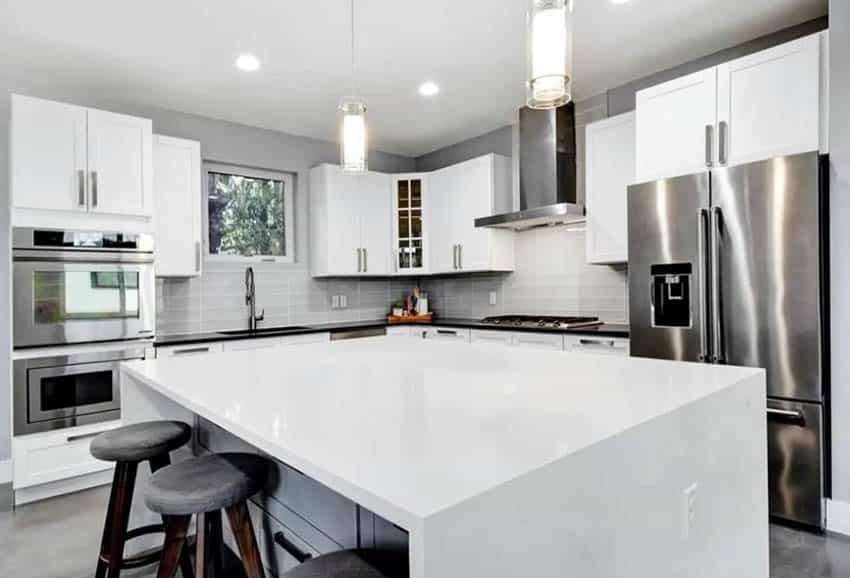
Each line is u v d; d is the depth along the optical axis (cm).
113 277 315
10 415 323
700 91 280
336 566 103
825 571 202
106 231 315
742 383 149
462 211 452
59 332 295
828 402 234
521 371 169
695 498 125
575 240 407
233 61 314
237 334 389
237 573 202
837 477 231
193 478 143
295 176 469
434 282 530
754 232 245
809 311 230
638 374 160
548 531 82
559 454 87
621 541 99
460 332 418
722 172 255
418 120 430
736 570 144
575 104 399
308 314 468
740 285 249
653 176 300
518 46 300
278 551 170
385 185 486
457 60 318
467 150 486
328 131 450
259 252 452
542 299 430
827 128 238
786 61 249
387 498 70
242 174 439
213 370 184
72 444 299
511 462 83
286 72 331
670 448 115
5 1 246
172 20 266
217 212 428
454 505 68
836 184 233
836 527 231
